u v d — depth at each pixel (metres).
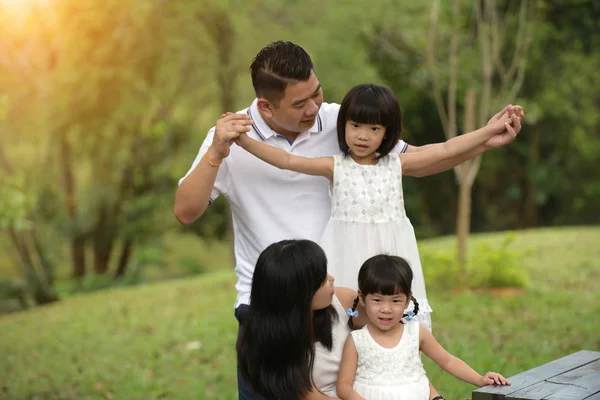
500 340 7.95
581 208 22.95
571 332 8.18
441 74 17.05
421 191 23.11
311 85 3.50
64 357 8.69
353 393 3.46
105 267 18.84
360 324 3.65
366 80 14.44
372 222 3.69
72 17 14.00
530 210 23.27
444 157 3.73
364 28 15.11
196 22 14.15
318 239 3.79
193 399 6.72
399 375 3.53
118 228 18.28
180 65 15.04
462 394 6.12
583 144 20.81
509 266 10.48
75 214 18.11
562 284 11.14
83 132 15.70
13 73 14.91
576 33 19.44
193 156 17.17
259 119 3.75
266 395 3.47
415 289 3.78
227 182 3.80
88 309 11.87
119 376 7.64
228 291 12.23
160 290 13.05
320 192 3.82
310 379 3.46
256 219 3.79
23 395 7.32
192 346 8.60
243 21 13.50
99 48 14.14
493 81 18.20
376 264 3.45
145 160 17.64
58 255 18.38
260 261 3.43
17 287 14.27
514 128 3.71
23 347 9.45
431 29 11.09
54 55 14.80
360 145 3.62
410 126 20.88
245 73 14.36
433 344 3.65
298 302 3.36
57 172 18.30
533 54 18.34
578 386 3.25
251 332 3.44
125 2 13.53
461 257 10.67
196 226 18.91
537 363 6.94
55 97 14.57
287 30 14.00
